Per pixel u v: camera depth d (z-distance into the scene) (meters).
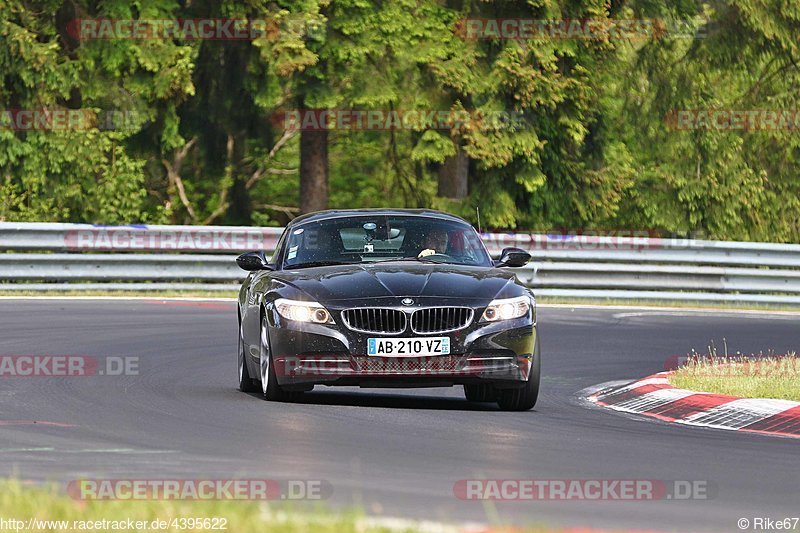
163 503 20.44
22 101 92.31
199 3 95.94
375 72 99.69
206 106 104.12
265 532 18.62
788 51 110.19
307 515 19.80
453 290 36.22
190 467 25.92
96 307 67.25
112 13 95.12
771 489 24.89
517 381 36.31
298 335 35.78
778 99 111.81
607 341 59.22
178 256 77.81
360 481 24.59
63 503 20.23
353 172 133.75
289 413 34.72
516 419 35.00
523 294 36.97
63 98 94.62
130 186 95.12
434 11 99.38
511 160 98.50
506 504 22.80
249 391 41.00
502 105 97.62
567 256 81.75
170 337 55.78
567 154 103.81
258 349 38.84
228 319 63.47
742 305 82.88
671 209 113.44
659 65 112.38
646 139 114.31
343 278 36.94
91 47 93.38
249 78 98.06
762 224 114.38
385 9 97.75
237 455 27.61
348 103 100.31
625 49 109.38
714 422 35.97
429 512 21.70
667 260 82.94
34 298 71.25
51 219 92.81
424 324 35.56
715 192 112.19
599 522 21.42
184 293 77.44
